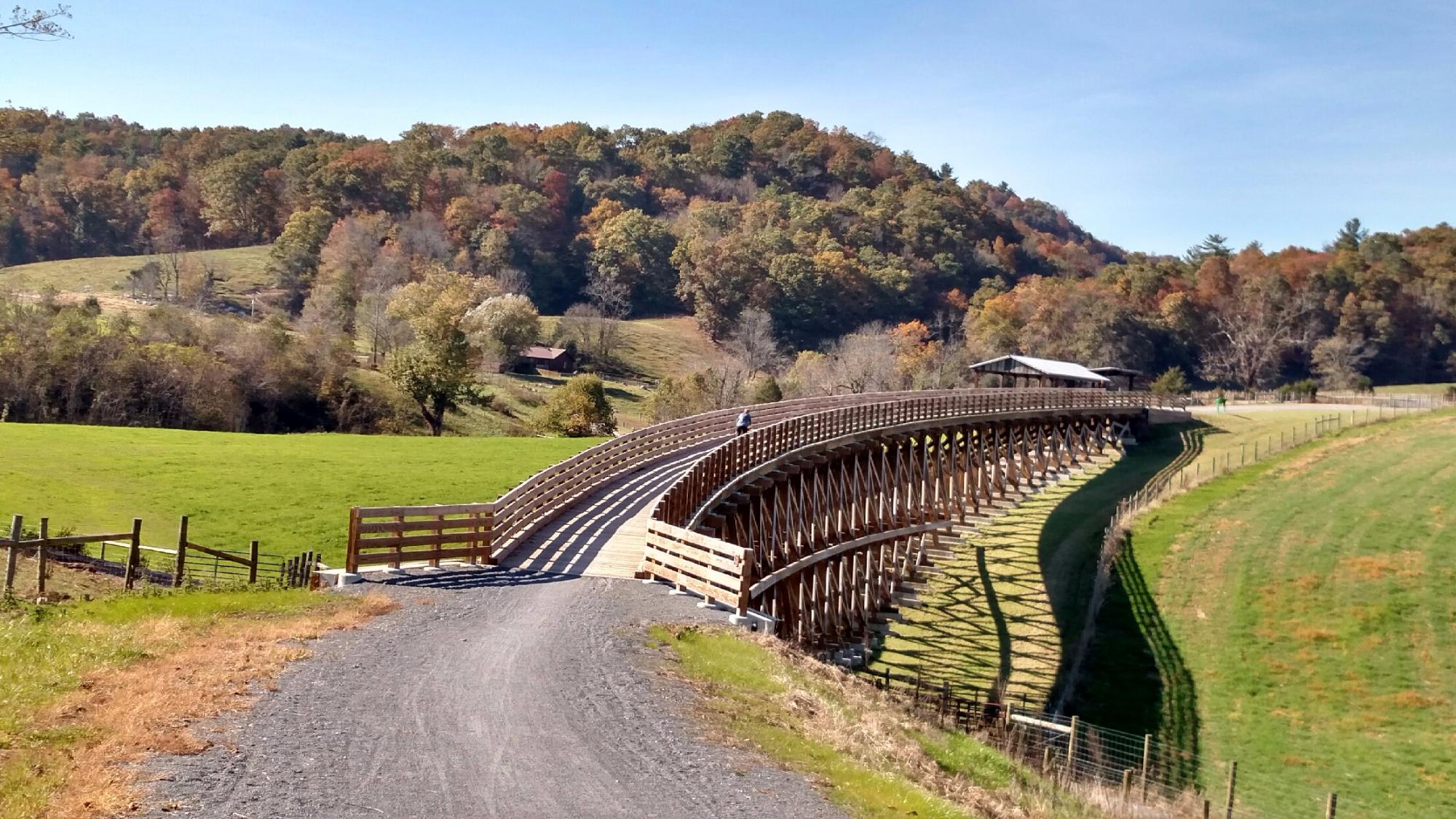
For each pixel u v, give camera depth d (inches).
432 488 1720.0
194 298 4419.3
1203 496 2229.3
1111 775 992.2
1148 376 4815.5
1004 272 6220.5
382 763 477.4
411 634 715.4
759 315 4658.0
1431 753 1172.5
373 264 5012.3
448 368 3073.3
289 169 6338.6
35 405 2603.3
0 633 605.0
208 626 695.1
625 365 4680.1
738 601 851.4
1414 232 6058.1
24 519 1295.5
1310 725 1256.2
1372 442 2573.8
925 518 1847.9
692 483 1093.1
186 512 1477.6
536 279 5762.8
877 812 492.1
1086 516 2285.9
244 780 443.2
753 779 507.8
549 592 884.0
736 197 7234.3
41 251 5851.4
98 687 541.3
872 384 3799.2
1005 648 1576.0
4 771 418.0
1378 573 1672.0
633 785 480.1
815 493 1488.7
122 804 406.0
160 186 6437.0
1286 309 4972.9
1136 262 5698.8
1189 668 1443.2
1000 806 596.7
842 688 770.8
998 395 2239.2
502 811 435.8
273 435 2204.7
